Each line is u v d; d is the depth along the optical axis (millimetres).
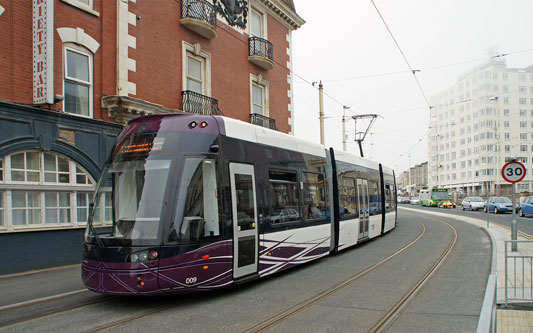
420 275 8938
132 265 6203
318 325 5586
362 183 14664
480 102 87375
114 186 6898
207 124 7352
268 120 20062
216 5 17359
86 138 11367
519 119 86688
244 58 18922
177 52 15211
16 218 9922
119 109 12102
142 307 6598
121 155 7129
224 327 5504
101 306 6738
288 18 22000
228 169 7469
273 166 8883
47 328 5582
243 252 7562
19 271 9781
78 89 11570
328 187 11641
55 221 10727
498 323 5758
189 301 6938
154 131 7129
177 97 15086
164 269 6242
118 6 12766
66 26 11273
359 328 5449
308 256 10000
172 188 6582
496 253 11914
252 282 8445
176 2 15305
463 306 6441
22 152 10016
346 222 12547
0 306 6715
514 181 12086
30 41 10367
